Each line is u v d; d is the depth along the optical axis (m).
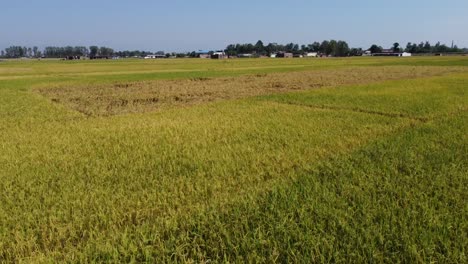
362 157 7.18
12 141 9.19
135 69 59.47
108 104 17.42
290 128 10.37
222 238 4.14
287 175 6.28
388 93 19.17
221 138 9.24
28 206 5.06
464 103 14.87
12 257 3.97
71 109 15.52
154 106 16.56
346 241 3.97
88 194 5.46
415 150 7.61
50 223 4.50
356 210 4.64
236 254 3.78
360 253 3.78
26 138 9.54
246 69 54.03
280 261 3.72
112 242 4.07
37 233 4.38
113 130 10.47
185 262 3.66
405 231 4.09
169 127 10.77
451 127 10.04
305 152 7.66
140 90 24.41
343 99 17.05
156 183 5.89
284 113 13.29
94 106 16.61
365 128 10.23
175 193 5.42
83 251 3.96
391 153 7.39
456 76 32.25
